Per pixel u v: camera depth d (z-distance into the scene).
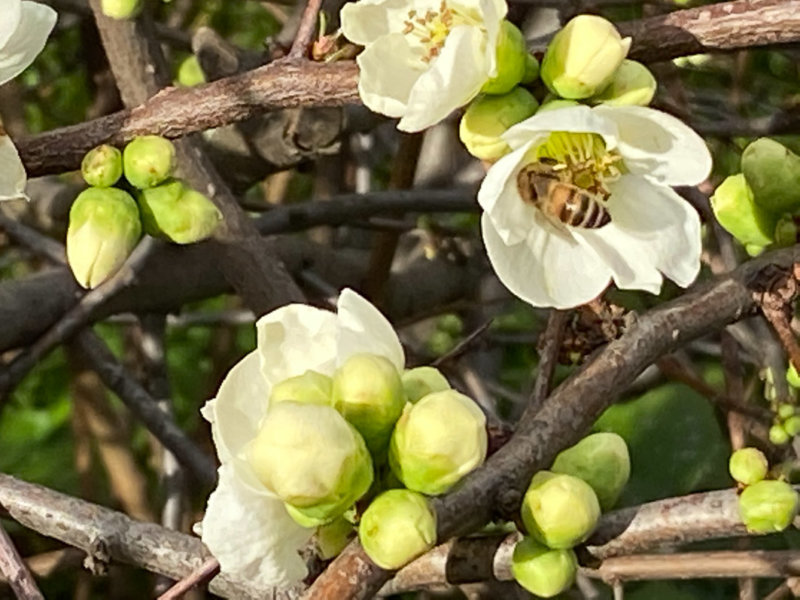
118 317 0.52
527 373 0.58
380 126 0.53
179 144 0.31
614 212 0.24
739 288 0.24
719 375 0.49
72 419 0.54
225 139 0.43
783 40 0.24
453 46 0.23
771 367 0.34
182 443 0.43
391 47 0.24
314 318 0.22
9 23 0.25
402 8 0.25
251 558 0.20
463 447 0.20
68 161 0.26
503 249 0.24
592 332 0.24
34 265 0.61
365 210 0.44
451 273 0.51
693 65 0.42
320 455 0.19
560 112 0.22
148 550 0.27
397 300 0.49
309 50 0.27
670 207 0.24
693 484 0.45
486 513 0.21
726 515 0.21
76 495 0.60
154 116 0.26
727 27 0.24
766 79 0.53
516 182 0.24
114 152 0.26
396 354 0.22
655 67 0.38
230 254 0.32
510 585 0.35
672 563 0.24
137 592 0.52
